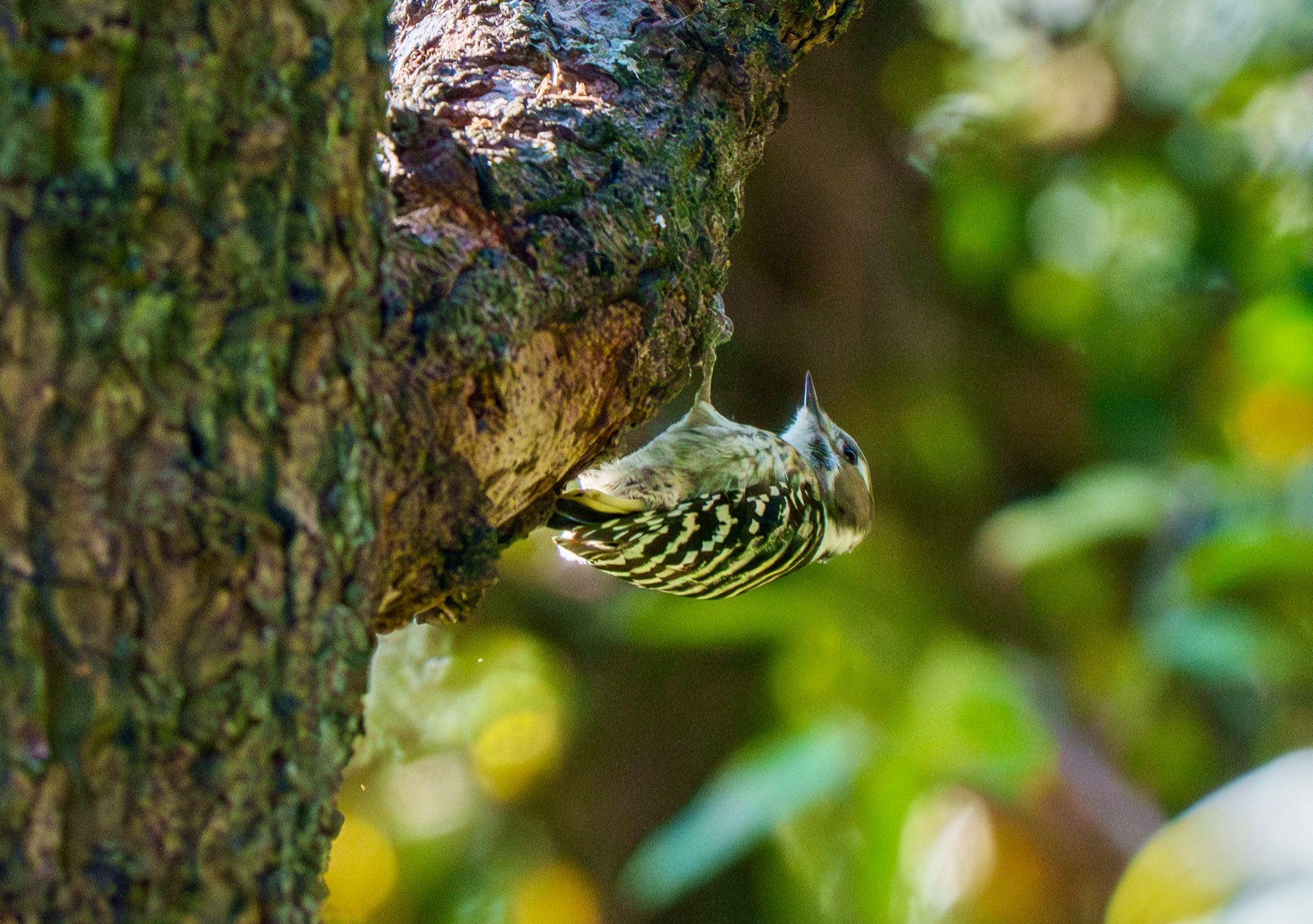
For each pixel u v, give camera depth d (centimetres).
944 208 1606
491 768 1555
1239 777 1612
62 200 346
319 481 393
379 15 402
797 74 1458
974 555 1546
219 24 358
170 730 368
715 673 1500
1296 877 593
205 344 369
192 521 367
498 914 1521
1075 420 1680
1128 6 1587
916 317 1552
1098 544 1591
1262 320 1292
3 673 346
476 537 475
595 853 1500
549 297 524
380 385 424
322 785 402
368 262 409
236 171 368
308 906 402
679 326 607
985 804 1487
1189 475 1284
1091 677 1579
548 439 546
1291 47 1472
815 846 1447
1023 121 1627
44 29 340
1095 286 1658
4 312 344
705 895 1471
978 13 1574
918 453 1542
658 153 604
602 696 1511
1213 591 1201
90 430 353
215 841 376
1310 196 1551
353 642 407
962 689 1120
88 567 353
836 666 1369
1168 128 1611
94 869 358
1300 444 1395
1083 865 1397
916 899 1513
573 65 615
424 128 521
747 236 1481
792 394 1489
